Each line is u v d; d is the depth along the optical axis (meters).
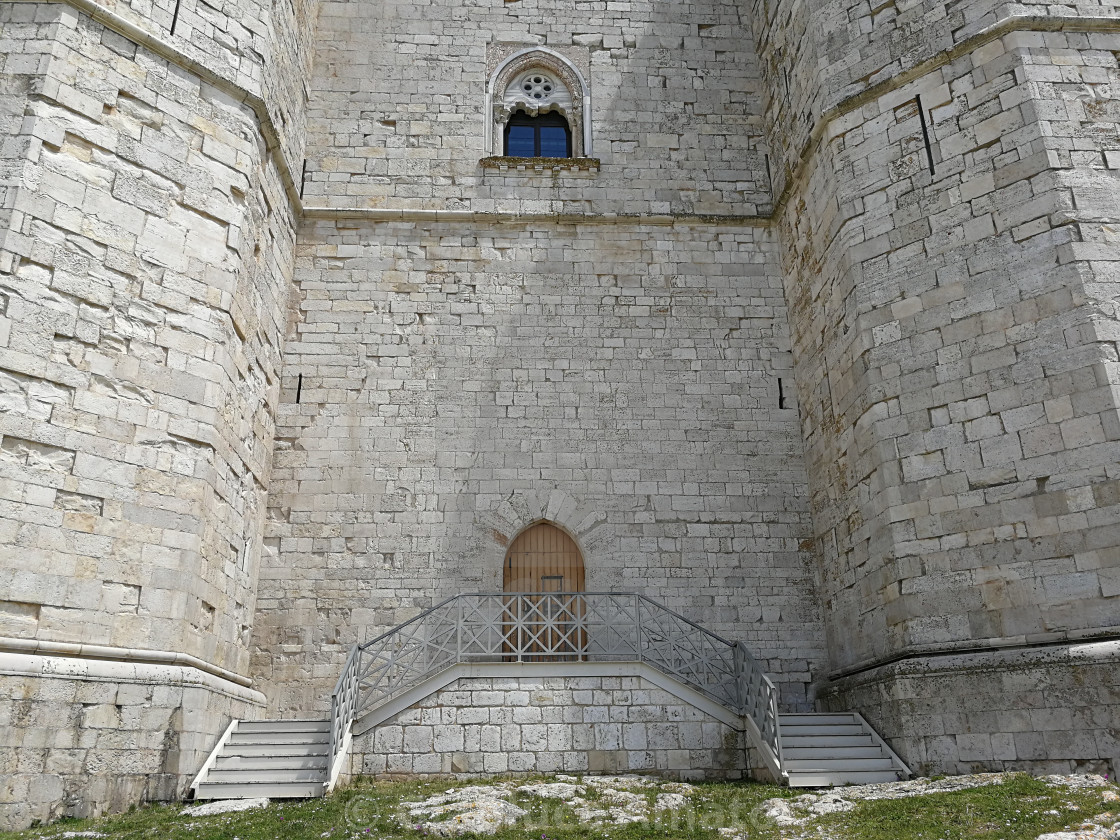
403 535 13.61
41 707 8.66
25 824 8.29
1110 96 11.41
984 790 8.36
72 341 9.92
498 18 17.05
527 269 15.35
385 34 16.70
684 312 15.34
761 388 14.95
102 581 9.53
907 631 10.71
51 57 10.48
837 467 13.05
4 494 9.05
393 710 10.51
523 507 13.93
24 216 9.82
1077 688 9.34
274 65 13.56
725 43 17.31
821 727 11.10
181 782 9.48
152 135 11.27
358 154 15.80
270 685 12.70
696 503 14.20
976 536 10.49
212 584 11.05
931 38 12.51
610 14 17.31
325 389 14.34
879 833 7.41
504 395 14.55
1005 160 11.38
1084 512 9.81
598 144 16.33
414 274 15.13
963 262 11.45
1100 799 7.71
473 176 15.84
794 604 13.71
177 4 11.93
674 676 10.90
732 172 16.36
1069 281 10.50
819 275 13.85
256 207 12.77
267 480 13.62
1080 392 10.14
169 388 10.65
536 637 11.19
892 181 12.42
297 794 9.41
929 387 11.32
